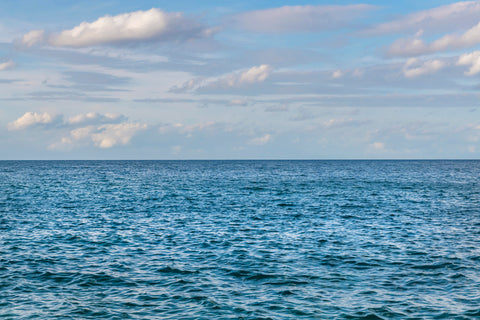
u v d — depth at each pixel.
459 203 52.22
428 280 20.52
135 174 129.25
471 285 19.70
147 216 41.03
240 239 30.17
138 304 17.34
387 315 16.25
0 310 16.53
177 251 26.50
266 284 19.98
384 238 30.48
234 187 76.62
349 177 111.25
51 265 22.97
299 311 16.62
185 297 18.16
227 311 16.61
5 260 23.77
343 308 16.95
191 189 72.31
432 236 31.16
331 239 30.19
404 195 62.19
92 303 17.41
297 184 84.25
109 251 26.39
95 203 51.50
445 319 15.83
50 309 16.70
